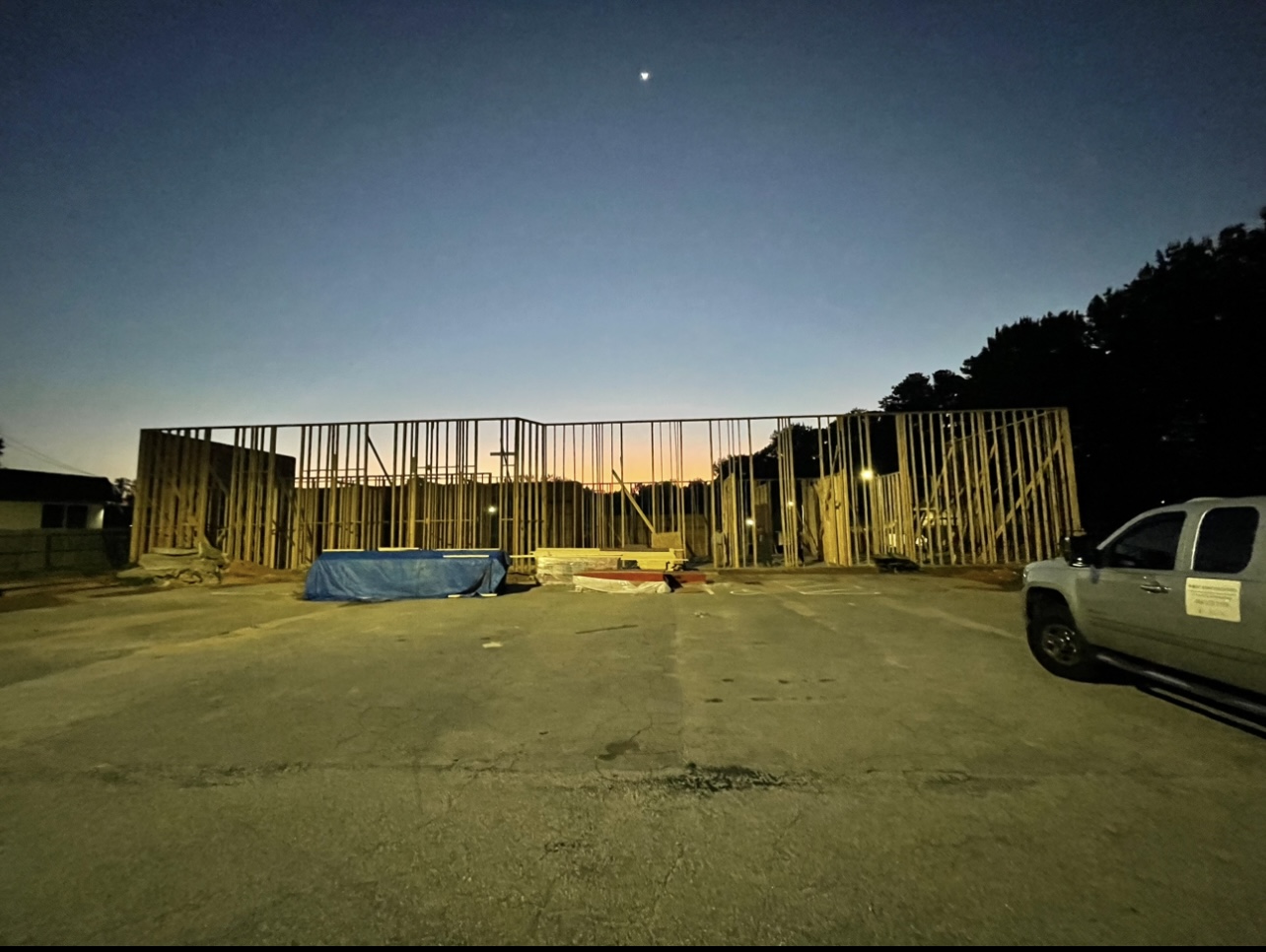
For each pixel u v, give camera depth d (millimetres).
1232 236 19859
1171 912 2650
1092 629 5973
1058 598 6559
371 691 6219
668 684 6395
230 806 3723
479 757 4457
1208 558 4832
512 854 3162
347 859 3125
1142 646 5383
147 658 7805
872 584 15742
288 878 2963
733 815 3557
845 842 3256
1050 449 20031
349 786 3984
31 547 21734
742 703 5711
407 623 10555
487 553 14656
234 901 2783
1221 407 19859
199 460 21422
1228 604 4535
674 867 3033
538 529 20609
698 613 11297
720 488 22266
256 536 21172
